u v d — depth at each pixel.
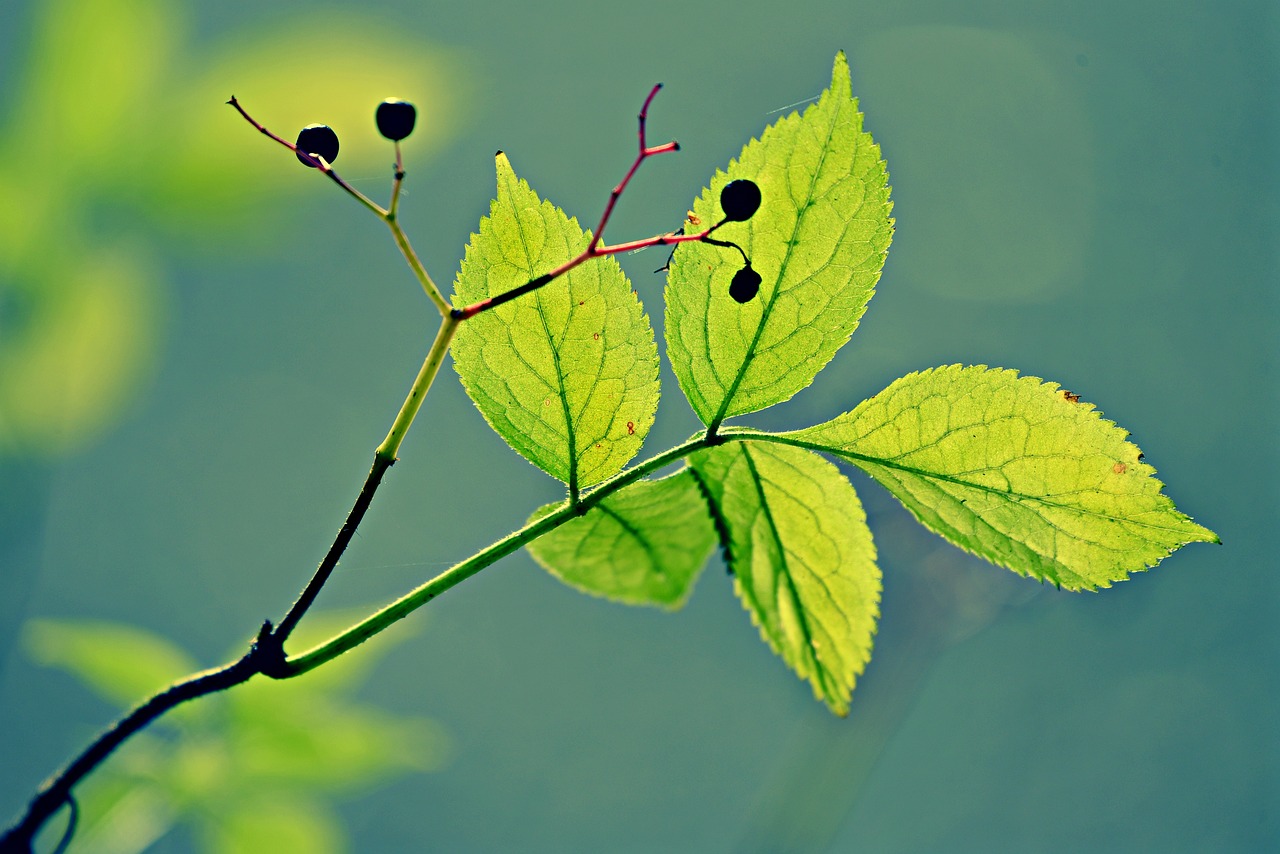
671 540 0.70
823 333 0.68
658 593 0.70
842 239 0.68
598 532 0.69
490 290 0.68
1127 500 0.68
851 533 0.69
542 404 0.69
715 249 0.68
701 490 0.69
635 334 0.69
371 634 0.67
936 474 0.69
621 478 0.69
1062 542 0.68
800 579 0.69
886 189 0.68
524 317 0.68
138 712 0.66
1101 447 0.68
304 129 0.67
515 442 0.69
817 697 0.69
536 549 0.69
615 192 0.67
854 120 0.68
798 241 0.68
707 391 0.69
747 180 0.67
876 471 0.69
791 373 0.69
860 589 0.69
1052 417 0.68
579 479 0.69
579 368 0.69
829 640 0.69
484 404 0.69
